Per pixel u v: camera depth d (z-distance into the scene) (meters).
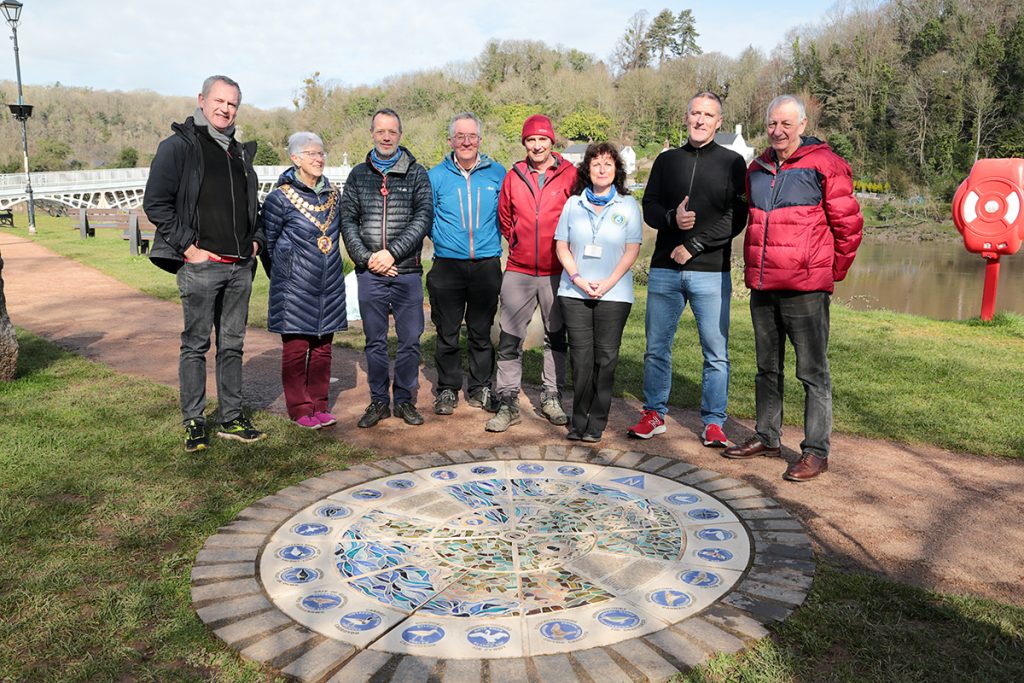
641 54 122.44
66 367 6.46
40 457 4.27
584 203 4.61
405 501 3.74
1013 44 63.50
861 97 70.56
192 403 4.52
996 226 9.29
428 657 2.43
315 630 2.60
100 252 16.80
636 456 4.43
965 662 2.39
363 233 4.96
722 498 3.79
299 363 4.99
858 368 6.61
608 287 4.50
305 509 3.64
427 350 7.36
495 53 99.38
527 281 5.09
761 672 2.34
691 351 7.46
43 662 2.44
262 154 80.06
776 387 4.45
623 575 2.97
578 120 84.25
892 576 3.03
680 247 4.53
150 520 3.50
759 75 94.50
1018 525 3.53
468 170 5.12
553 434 4.93
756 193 4.18
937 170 61.62
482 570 3.01
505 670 2.35
